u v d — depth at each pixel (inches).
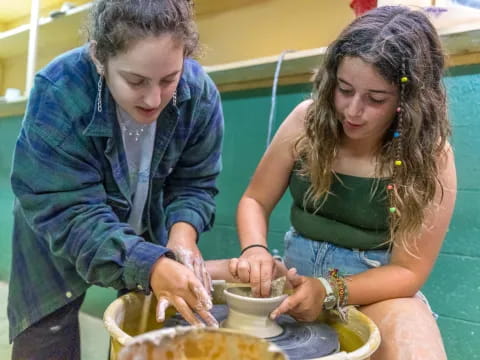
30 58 104.3
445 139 40.4
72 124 39.0
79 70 39.9
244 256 41.3
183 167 50.8
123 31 31.8
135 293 37.2
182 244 42.5
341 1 65.3
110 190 44.4
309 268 45.1
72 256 37.1
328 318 39.5
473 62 52.8
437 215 40.5
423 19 38.6
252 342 17.7
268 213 48.8
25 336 48.8
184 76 44.1
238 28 79.2
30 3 118.2
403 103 37.8
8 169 118.3
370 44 35.4
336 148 42.2
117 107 41.0
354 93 37.0
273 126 69.2
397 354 33.8
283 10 72.7
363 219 42.4
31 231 46.8
